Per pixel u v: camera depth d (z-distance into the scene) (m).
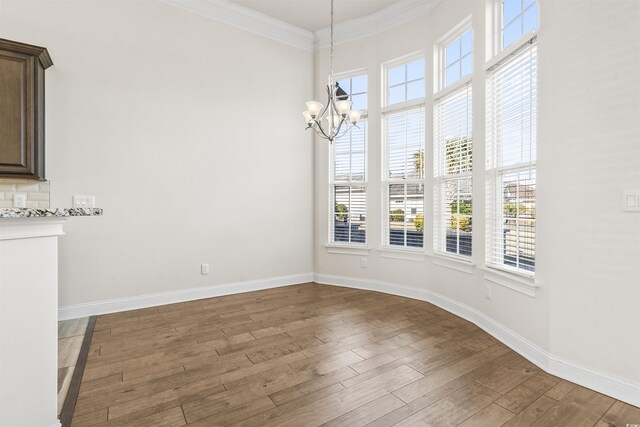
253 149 4.12
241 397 1.84
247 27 4.05
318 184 4.59
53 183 2.96
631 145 1.78
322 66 4.52
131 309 3.36
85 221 3.13
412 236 3.96
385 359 2.31
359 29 4.22
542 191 2.22
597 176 1.92
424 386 1.96
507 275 2.53
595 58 1.91
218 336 2.71
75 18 3.04
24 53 2.58
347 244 4.41
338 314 3.27
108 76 3.20
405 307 3.51
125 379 2.03
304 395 1.86
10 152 2.53
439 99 3.59
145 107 3.40
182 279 3.65
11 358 1.26
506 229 2.71
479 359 2.32
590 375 1.94
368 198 4.25
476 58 2.98
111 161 3.23
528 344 2.33
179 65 3.59
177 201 3.60
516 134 2.57
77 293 3.11
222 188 3.89
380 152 4.14
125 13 3.28
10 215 1.19
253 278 4.16
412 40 3.82
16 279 1.28
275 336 2.71
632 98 1.78
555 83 2.12
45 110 2.91
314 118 2.87
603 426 1.61
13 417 1.26
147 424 1.60
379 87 4.12
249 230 4.11
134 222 3.36
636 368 1.78
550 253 2.15
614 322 1.85
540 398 1.84
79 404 1.76
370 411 1.72
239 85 4.00
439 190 3.62
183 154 3.63
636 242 1.77
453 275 3.34
